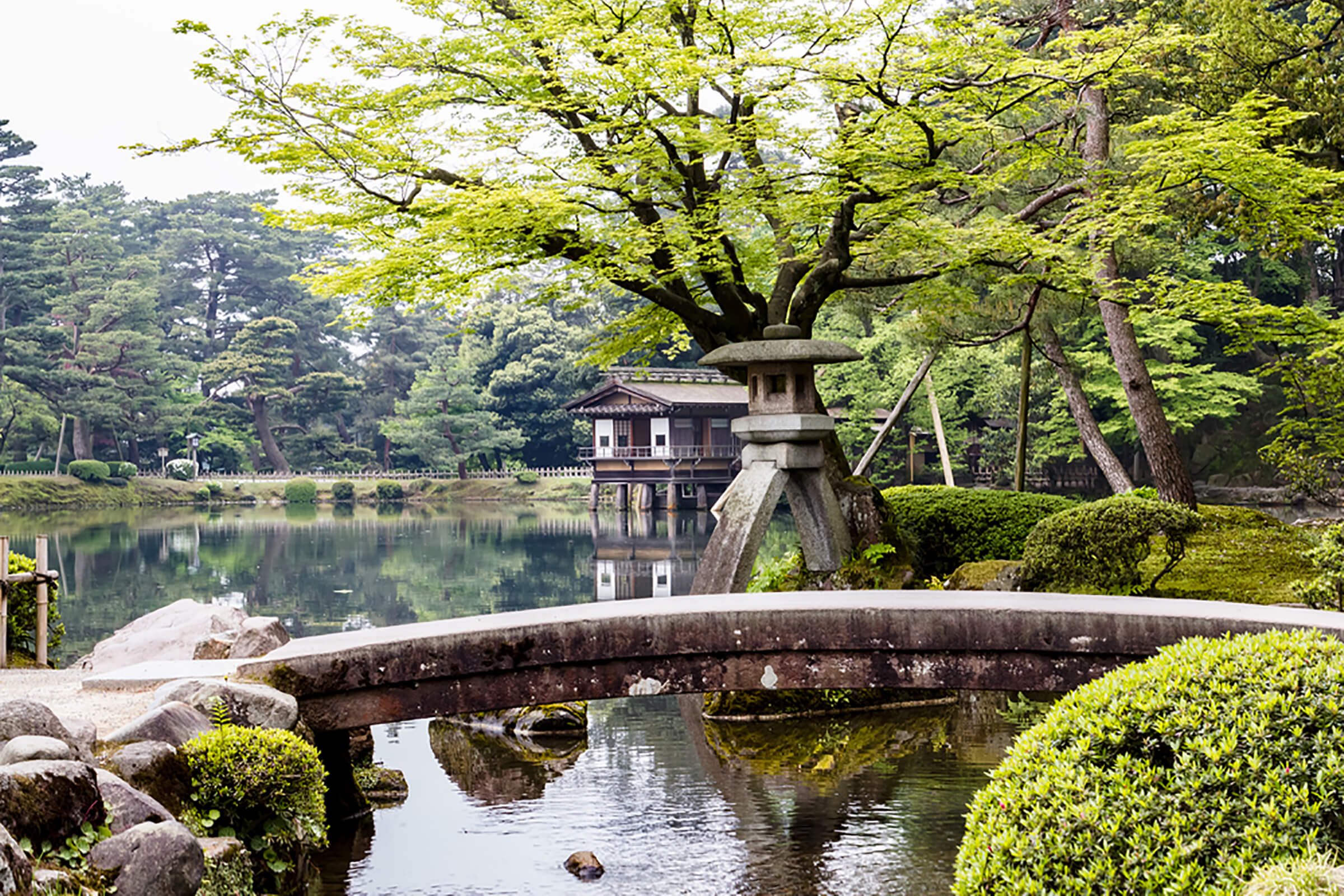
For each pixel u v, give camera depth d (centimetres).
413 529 3544
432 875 553
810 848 580
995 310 1578
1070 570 1004
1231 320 1144
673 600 718
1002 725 859
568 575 2134
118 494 4994
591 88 980
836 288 1157
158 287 5953
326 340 6359
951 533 1259
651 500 4359
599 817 648
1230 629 624
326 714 618
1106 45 1086
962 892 294
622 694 663
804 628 676
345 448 5853
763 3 1005
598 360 1354
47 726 420
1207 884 270
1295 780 281
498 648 642
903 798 667
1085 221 1102
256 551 2742
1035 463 3291
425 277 1039
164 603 1742
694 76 914
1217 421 3747
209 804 468
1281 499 3306
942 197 1330
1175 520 971
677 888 529
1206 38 1111
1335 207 1099
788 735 852
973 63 947
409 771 779
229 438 5678
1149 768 294
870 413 3294
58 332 4775
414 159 1010
